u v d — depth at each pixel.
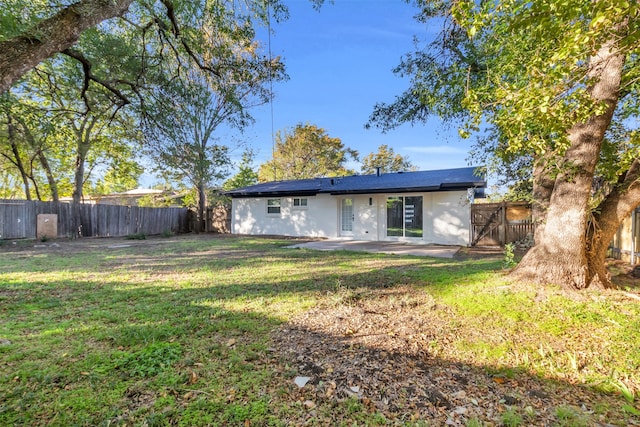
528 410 1.88
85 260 7.57
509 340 2.79
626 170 4.19
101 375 2.21
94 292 4.52
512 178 6.82
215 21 6.51
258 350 2.67
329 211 13.79
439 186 10.79
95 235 13.76
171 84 7.56
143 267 6.61
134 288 4.76
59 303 3.96
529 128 3.22
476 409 1.91
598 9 1.97
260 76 7.86
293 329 3.14
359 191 12.20
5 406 1.86
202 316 3.48
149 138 8.45
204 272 6.05
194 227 17.97
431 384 2.18
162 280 5.35
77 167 14.82
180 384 2.13
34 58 3.17
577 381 2.20
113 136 14.30
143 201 23.97
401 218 12.18
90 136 14.54
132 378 2.19
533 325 3.06
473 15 2.56
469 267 6.18
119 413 1.83
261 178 30.78
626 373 2.26
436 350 2.67
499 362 2.46
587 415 1.84
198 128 9.80
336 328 3.16
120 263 7.14
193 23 6.56
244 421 1.78
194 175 10.70
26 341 2.78
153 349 2.63
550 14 2.26
